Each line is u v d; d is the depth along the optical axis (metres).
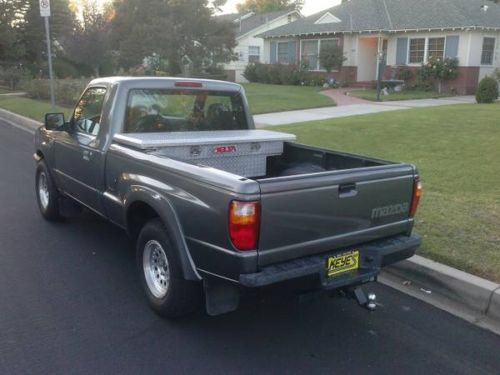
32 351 3.69
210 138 4.80
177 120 5.29
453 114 14.15
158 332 3.99
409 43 26.70
